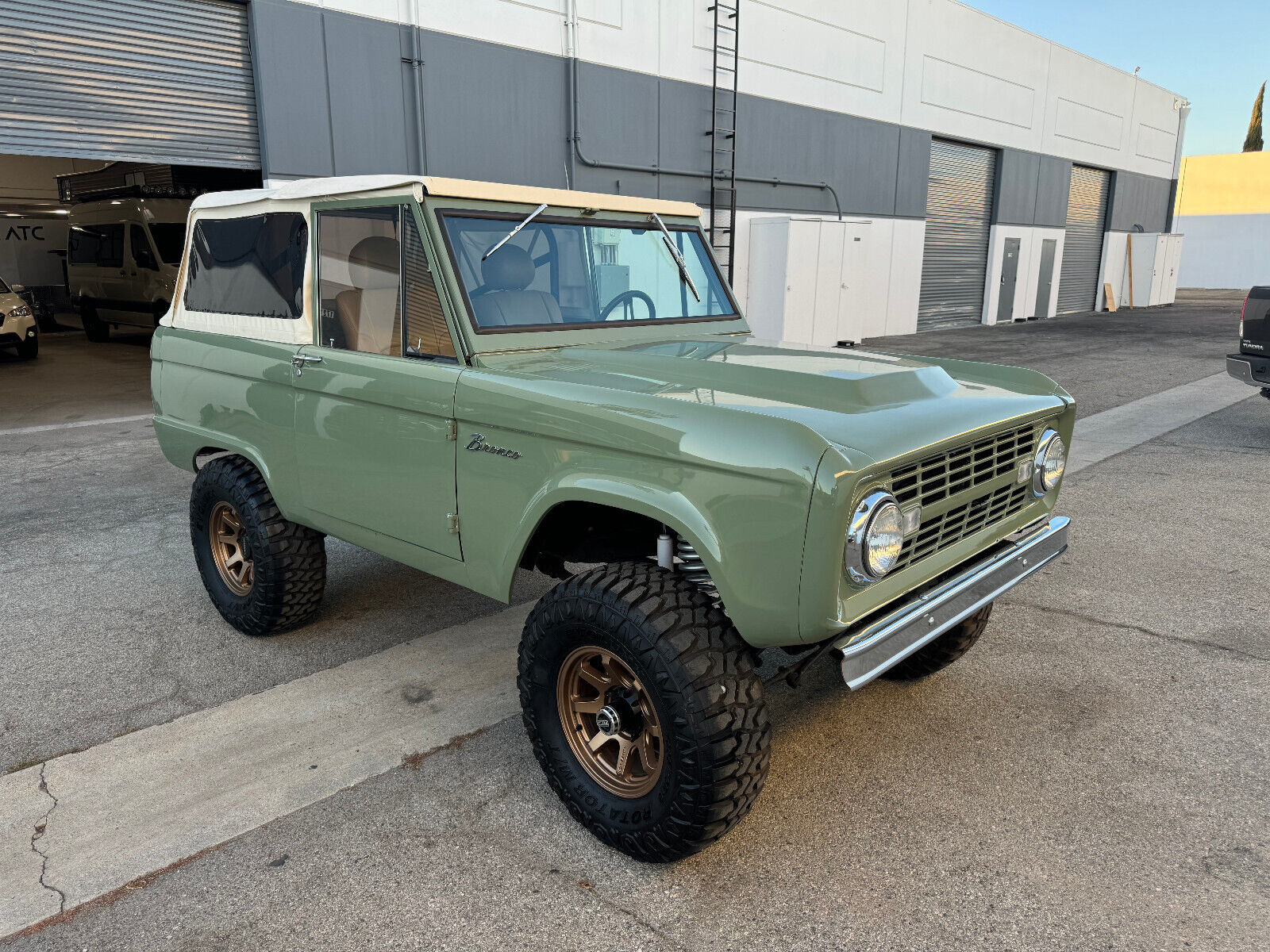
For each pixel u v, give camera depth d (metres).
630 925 2.20
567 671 2.50
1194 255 42.66
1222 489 6.26
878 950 2.10
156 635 3.96
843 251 15.39
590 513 2.72
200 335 3.82
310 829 2.59
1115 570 4.70
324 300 3.21
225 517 3.88
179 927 2.20
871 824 2.59
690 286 3.69
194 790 2.78
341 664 3.66
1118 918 2.20
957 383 2.84
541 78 11.41
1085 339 17.52
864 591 2.17
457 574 2.86
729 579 2.12
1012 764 2.90
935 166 18.94
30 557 5.02
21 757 2.98
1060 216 23.30
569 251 3.19
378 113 9.88
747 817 2.63
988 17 18.86
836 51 15.67
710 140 13.84
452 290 2.75
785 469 1.99
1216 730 3.11
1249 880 2.33
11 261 19.69
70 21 7.82
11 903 2.28
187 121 8.68
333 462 3.20
